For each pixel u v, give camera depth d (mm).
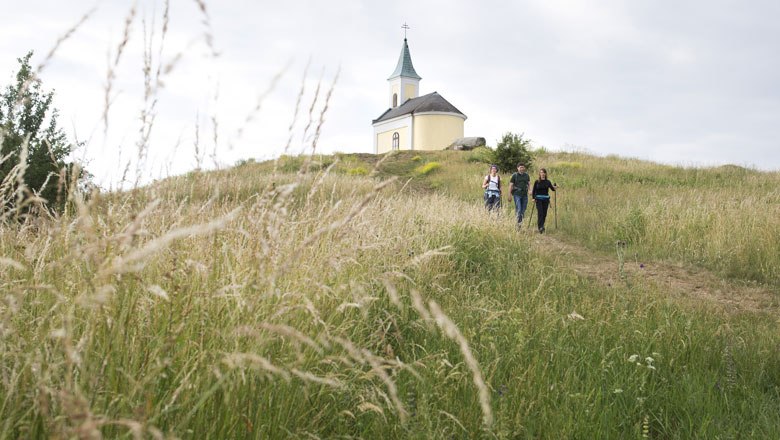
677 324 5219
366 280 3820
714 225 10633
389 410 2686
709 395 3672
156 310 2031
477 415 2836
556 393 3432
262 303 1977
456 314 4570
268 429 2021
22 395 1569
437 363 3244
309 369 2332
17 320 1862
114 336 1691
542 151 32562
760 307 7121
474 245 8391
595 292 6668
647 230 11422
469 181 23312
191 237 2344
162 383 1865
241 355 1588
